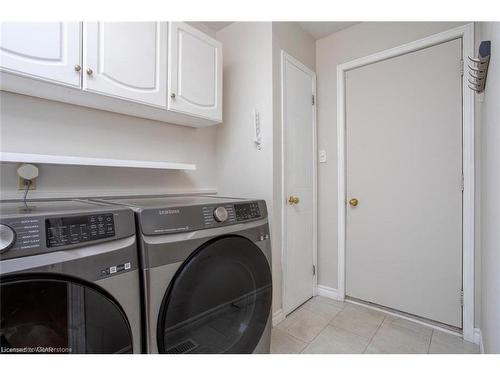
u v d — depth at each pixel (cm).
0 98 113
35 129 122
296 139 207
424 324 180
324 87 229
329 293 227
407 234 188
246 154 193
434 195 176
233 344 107
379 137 200
